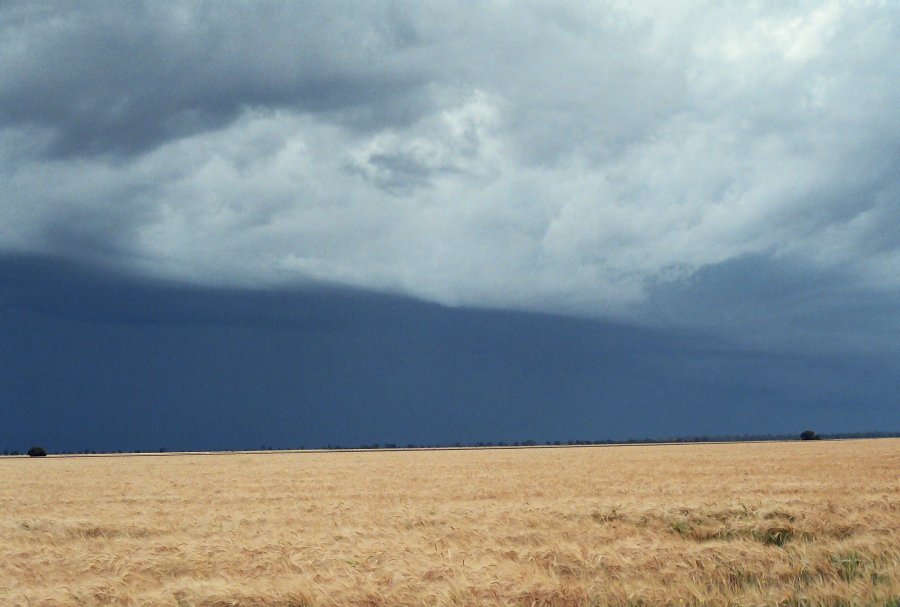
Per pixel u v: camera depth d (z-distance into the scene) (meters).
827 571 13.70
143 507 27.31
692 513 21.47
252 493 32.91
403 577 12.94
